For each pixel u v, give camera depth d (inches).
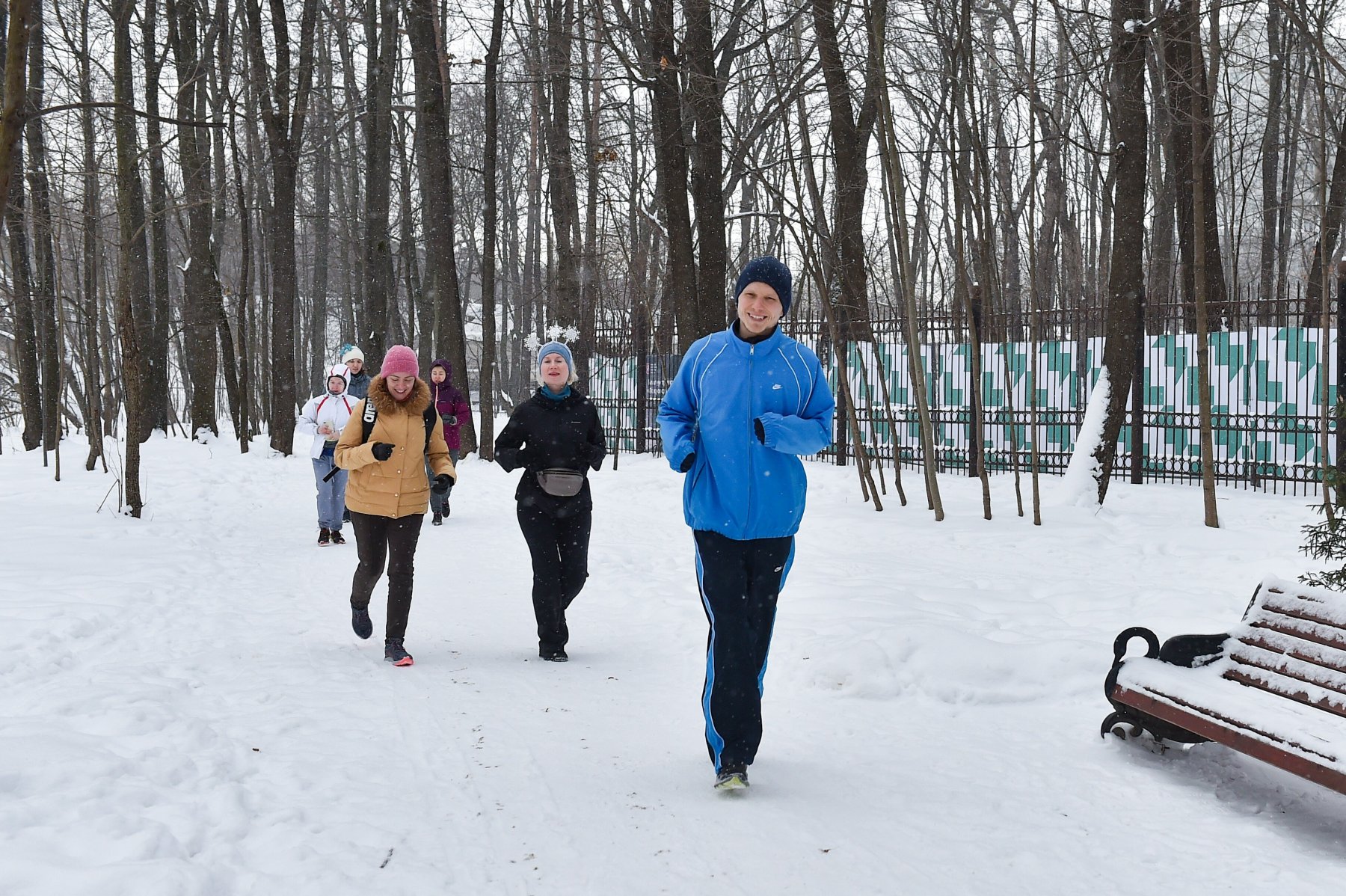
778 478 168.6
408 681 227.8
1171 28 487.5
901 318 693.3
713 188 703.1
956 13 499.2
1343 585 199.9
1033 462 448.1
